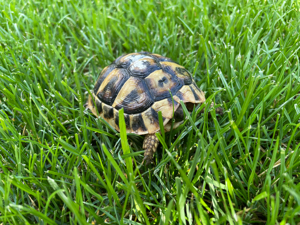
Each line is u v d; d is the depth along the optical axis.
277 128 0.18
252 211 0.13
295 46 0.21
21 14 0.28
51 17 0.31
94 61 0.28
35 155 0.15
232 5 0.29
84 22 0.31
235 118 0.18
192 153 0.17
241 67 0.21
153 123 0.17
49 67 0.26
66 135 0.19
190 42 0.26
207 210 0.14
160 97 0.17
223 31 0.27
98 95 0.19
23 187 0.13
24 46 0.25
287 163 0.14
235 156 0.17
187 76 0.19
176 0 0.32
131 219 0.14
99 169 0.16
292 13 0.26
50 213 0.14
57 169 0.16
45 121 0.19
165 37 0.27
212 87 0.21
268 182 0.12
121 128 0.12
